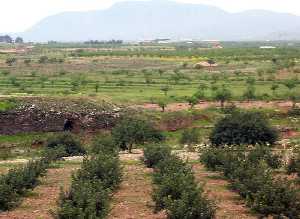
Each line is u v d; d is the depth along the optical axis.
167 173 42.00
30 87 136.62
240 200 38.78
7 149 89.31
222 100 111.75
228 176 46.19
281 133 93.88
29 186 42.06
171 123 99.75
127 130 74.12
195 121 101.44
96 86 130.75
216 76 164.50
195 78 167.00
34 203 38.22
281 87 141.50
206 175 50.78
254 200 33.88
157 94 128.00
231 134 74.06
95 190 34.25
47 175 51.38
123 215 34.16
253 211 34.06
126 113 102.25
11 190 36.94
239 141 73.38
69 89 133.62
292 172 49.53
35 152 83.00
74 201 30.69
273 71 177.62
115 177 42.50
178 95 126.31
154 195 34.69
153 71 190.62
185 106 112.44
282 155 58.25
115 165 43.88
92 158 45.69
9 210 35.88
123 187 44.16
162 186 34.59
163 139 82.19
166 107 110.88
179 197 33.75
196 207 30.11
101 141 72.50
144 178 48.81
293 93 124.50
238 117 76.00
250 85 139.88
